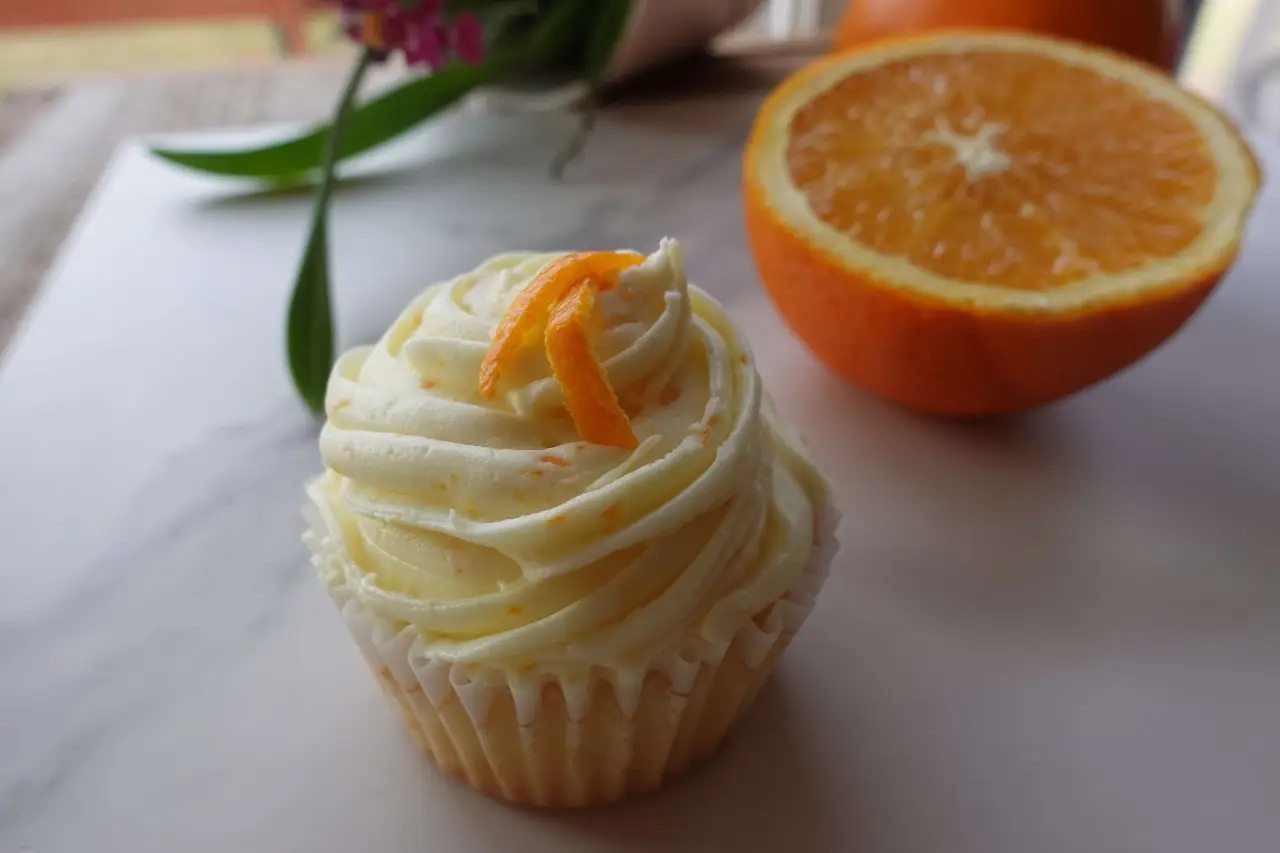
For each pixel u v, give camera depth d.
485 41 0.25
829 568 0.17
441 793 0.15
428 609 0.14
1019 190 0.19
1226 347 0.22
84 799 0.15
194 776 0.15
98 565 0.17
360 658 0.16
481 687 0.14
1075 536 0.18
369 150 0.25
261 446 0.19
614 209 0.24
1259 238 0.24
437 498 0.13
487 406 0.14
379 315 0.22
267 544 0.18
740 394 0.14
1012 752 0.16
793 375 0.21
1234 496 0.19
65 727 0.16
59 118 0.27
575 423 0.13
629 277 0.14
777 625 0.14
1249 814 0.15
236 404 0.20
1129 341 0.17
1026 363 0.17
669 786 0.15
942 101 0.20
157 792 0.15
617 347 0.14
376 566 0.14
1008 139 0.19
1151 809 0.15
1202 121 0.20
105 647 0.16
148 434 0.19
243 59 0.31
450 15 0.25
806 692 0.16
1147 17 0.23
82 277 0.22
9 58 0.30
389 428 0.14
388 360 0.15
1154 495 0.19
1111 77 0.20
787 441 0.16
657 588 0.14
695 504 0.13
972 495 0.19
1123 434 0.20
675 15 0.26
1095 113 0.20
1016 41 0.21
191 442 0.19
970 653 0.17
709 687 0.14
